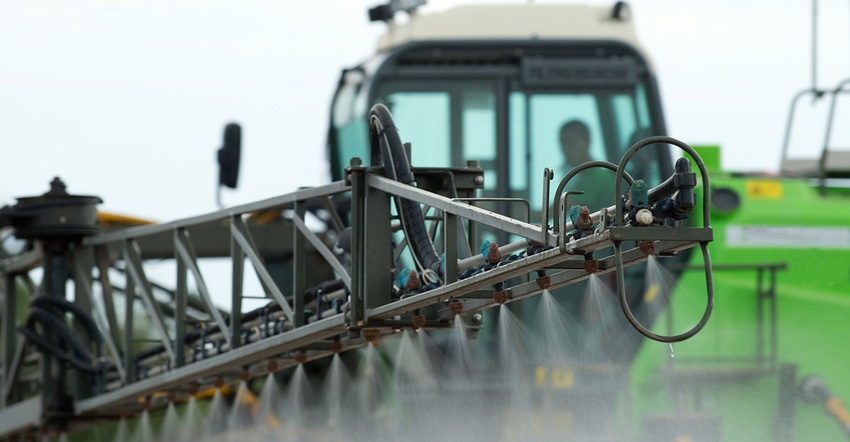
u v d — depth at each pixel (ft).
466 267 65.16
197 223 88.48
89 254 103.35
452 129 101.65
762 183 93.66
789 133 100.07
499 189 101.09
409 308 66.95
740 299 90.84
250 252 83.20
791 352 89.45
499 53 102.42
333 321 73.82
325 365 108.37
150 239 122.72
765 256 92.02
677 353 89.71
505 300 64.90
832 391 88.22
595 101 102.06
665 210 50.96
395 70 101.71
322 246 76.33
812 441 87.97
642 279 94.53
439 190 71.10
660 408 88.58
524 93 101.71
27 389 111.65
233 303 85.30
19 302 156.35
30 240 104.78
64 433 109.09
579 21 103.24
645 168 101.45
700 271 91.86
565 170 101.55
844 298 90.84
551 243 54.70
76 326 103.60
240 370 91.61
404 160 68.59
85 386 102.47
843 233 92.38
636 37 103.60
